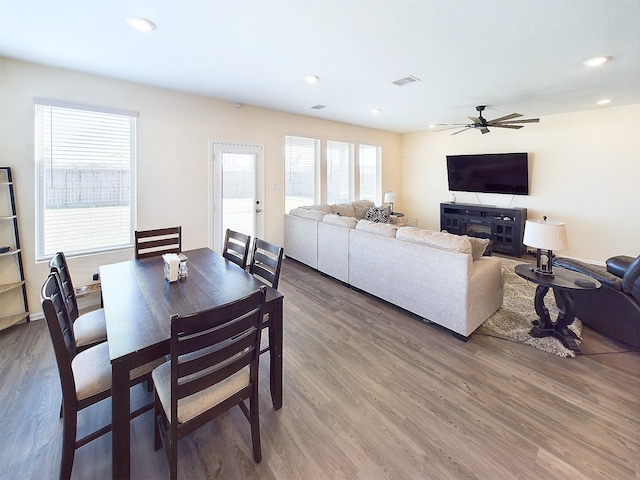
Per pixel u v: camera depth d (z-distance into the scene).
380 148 7.04
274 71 3.12
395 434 1.66
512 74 3.18
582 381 2.10
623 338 2.50
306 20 2.14
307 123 5.42
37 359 2.32
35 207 2.97
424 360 2.35
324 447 1.58
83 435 1.64
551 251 2.61
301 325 2.91
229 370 1.35
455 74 3.19
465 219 6.23
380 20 2.12
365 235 3.52
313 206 5.36
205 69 3.07
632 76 3.23
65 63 2.91
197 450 1.56
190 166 4.06
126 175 3.55
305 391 2.00
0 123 2.76
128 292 1.82
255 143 4.72
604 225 4.83
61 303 1.58
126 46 2.55
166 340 1.31
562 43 2.46
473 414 1.81
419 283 2.93
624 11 1.99
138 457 1.51
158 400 1.47
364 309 3.27
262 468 1.46
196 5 1.96
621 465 1.47
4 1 1.92
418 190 7.39
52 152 3.05
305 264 4.80
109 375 1.45
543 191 5.42
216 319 1.22
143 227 3.71
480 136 6.20
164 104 3.77
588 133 4.88
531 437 1.64
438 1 1.90
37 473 1.42
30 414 1.77
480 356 2.40
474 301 2.64
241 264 2.55
